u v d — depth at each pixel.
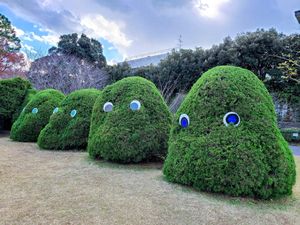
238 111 4.05
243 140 3.82
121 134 5.78
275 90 17.56
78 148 7.70
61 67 20.75
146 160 6.12
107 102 6.41
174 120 4.70
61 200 3.45
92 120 6.57
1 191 3.74
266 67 17.70
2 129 12.42
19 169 5.05
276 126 4.09
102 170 5.18
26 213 3.02
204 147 3.98
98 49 26.16
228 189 3.76
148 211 3.18
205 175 3.88
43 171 4.95
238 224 2.97
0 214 2.98
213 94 4.31
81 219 2.91
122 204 3.37
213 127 4.08
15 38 20.11
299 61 13.25
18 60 19.36
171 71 19.20
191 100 4.54
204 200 3.62
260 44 17.31
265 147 3.79
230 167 3.74
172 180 4.32
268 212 3.35
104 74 22.55
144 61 26.39
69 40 25.28
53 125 7.80
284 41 17.05
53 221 2.84
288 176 3.81
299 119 16.53
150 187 4.10
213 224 2.94
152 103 6.22
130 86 6.43
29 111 9.56
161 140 6.02
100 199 3.52
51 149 7.62
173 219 3.01
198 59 18.95
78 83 20.03
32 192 3.73
